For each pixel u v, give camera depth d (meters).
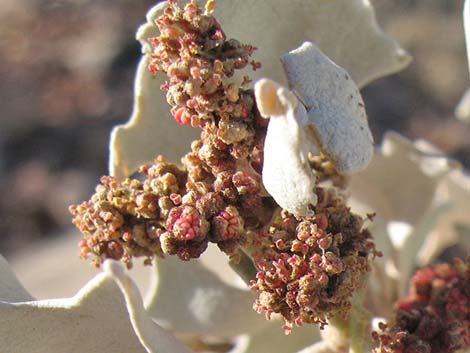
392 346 0.08
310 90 0.07
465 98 0.14
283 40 0.09
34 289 0.19
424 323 0.08
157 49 0.07
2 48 0.41
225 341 0.11
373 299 0.10
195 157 0.08
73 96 0.38
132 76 0.39
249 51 0.07
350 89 0.08
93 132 0.37
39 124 0.37
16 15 0.42
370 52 0.10
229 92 0.07
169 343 0.08
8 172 0.36
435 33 0.39
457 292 0.09
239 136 0.07
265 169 0.07
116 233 0.08
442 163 0.11
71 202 0.34
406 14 0.40
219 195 0.07
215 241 0.07
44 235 0.34
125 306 0.08
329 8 0.09
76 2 0.42
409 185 0.11
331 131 0.07
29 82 0.39
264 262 0.07
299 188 0.07
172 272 0.10
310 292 0.07
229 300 0.10
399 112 0.35
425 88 0.36
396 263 0.11
